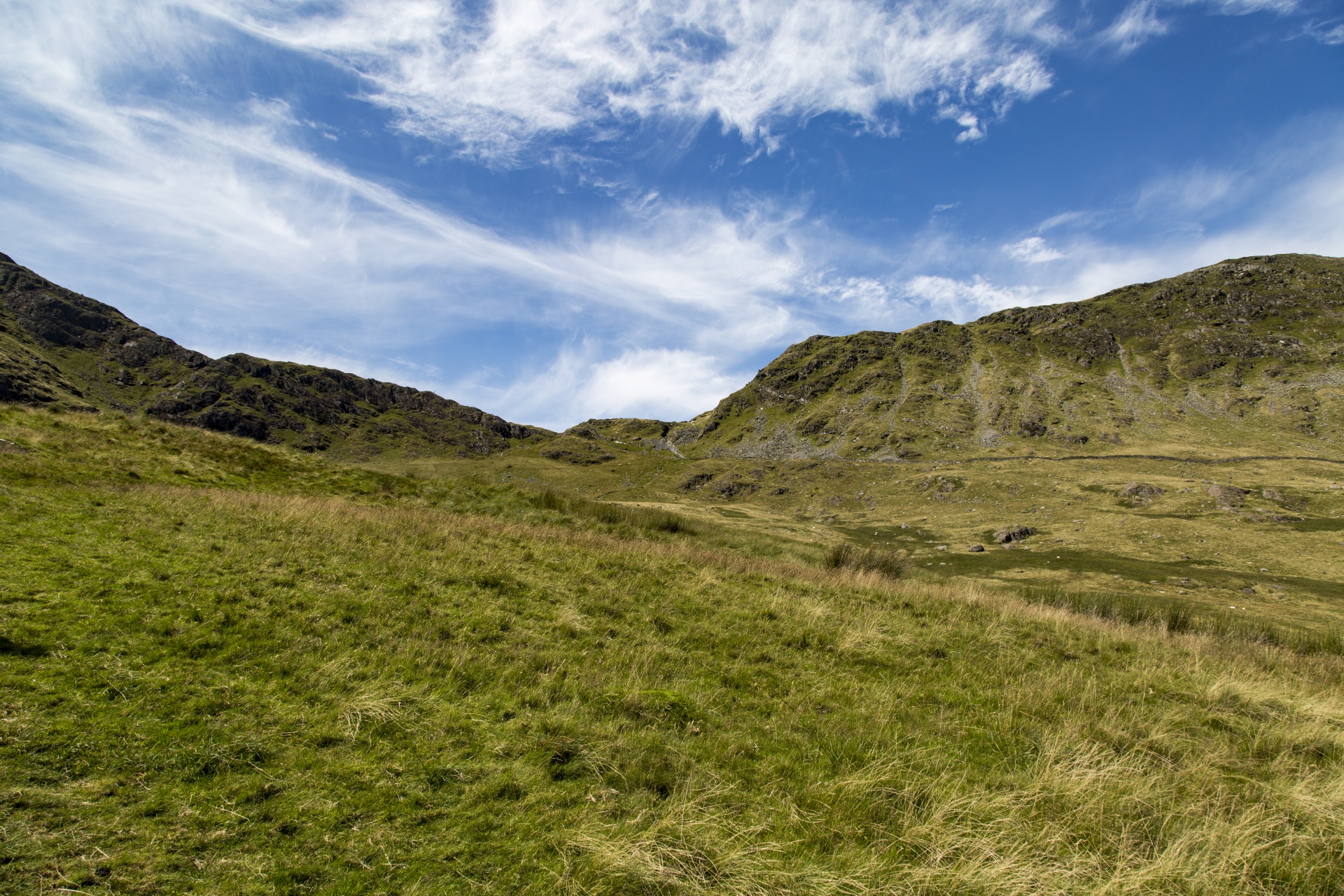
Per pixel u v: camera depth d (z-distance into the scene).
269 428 163.50
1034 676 10.37
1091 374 181.25
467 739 6.48
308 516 14.98
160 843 4.54
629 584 13.75
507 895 4.47
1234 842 5.50
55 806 4.68
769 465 132.75
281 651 7.86
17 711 5.67
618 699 7.65
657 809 5.59
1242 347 170.88
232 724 6.11
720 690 8.52
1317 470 91.56
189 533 12.12
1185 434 136.00
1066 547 58.72
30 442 18.88
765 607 13.04
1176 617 18.89
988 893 4.67
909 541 70.38
